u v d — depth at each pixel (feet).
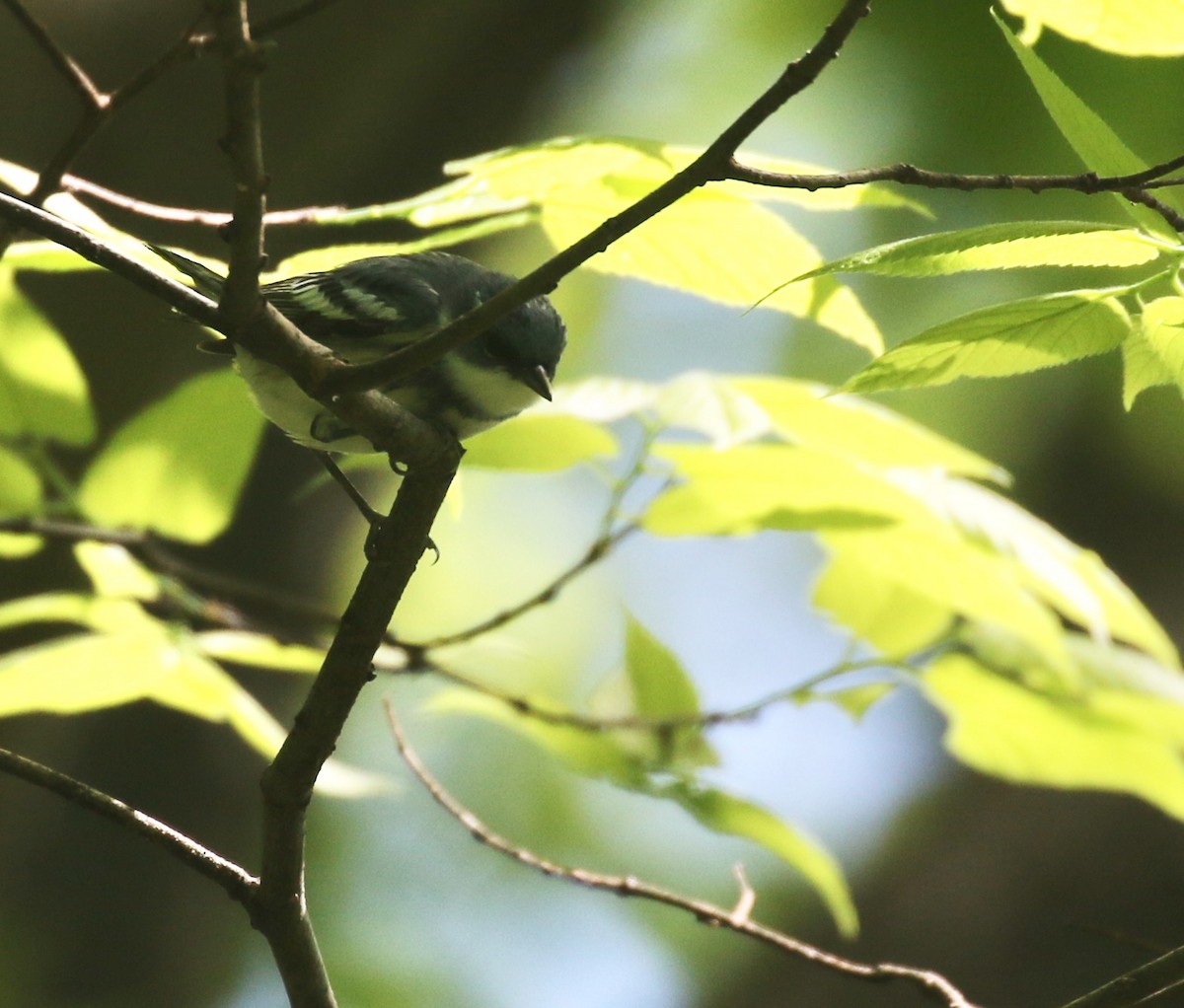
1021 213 37.93
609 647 58.75
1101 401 45.47
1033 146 38.17
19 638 31.50
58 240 14.19
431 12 34.86
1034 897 40.34
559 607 58.90
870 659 26.58
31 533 24.31
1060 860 40.60
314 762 16.38
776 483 23.56
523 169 18.60
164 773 35.40
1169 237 13.96
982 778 43.68
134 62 32.48
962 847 42.32
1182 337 13.64
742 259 19.65
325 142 34.09
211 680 24.17
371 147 34.55
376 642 16.15
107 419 31.83
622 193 19.04
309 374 14.76
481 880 50.06
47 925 34.76
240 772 36.17
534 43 35.88
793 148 44.73
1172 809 27.99
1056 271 40.55
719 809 25.75
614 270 20.35
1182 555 44.11
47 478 28.37
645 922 50.37
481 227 19.63
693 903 20.65
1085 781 28.09
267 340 14.57
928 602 26.73
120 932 35.32
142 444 24.32
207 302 14.42
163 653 23.68
